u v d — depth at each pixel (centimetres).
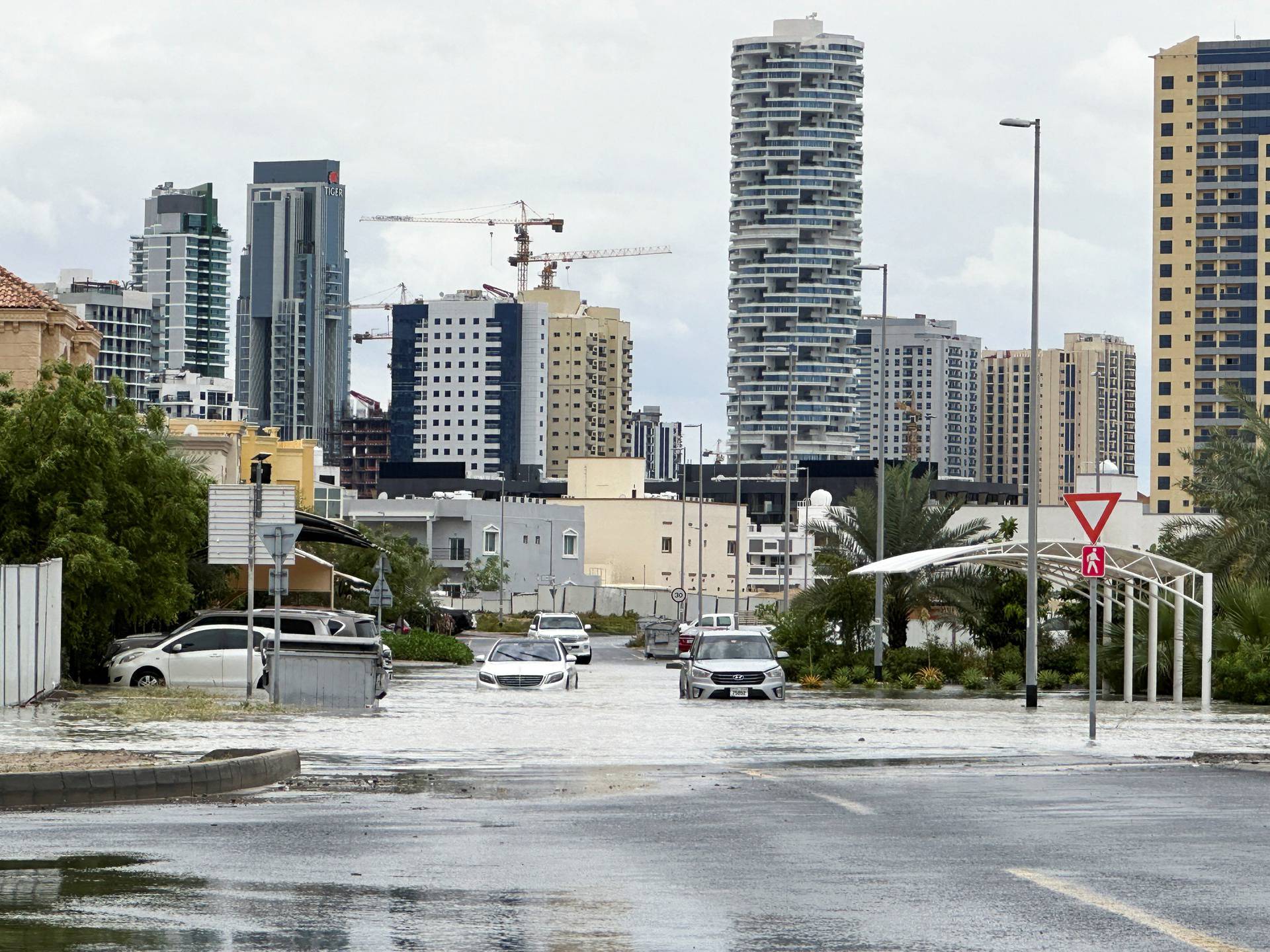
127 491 7481
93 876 2141
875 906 1961
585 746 4738
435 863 2292
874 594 11244
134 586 7488
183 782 3212
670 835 2639
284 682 6450
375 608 15100
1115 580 9188
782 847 2494
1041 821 2833
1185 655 8694
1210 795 3294
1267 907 1950
